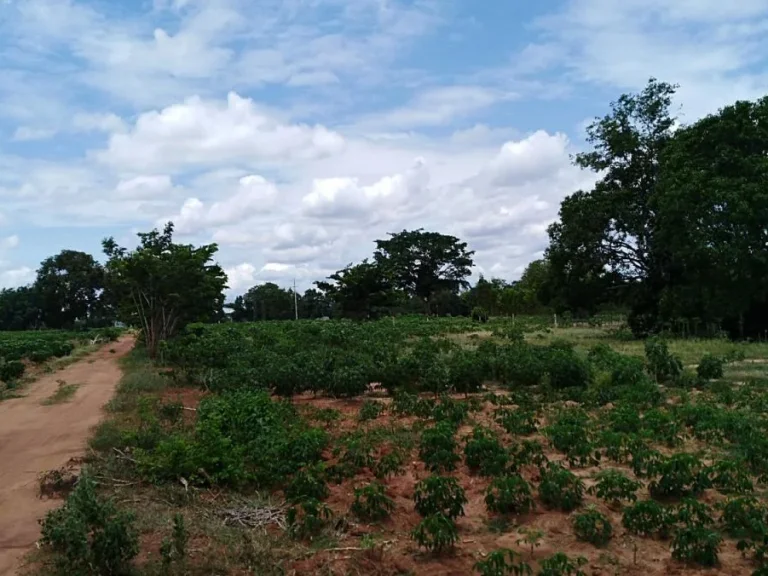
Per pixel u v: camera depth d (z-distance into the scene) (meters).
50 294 81.50
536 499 8.31
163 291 29.89
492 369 18.62
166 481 8.98
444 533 6.59
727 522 7.22
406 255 86.25
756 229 28.47
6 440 12.42
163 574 6.08
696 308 33.72
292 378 16.58
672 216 30.64
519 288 75.06
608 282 39.44
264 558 6.41
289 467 9.27
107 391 19.06
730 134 30.05
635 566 6.45
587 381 17.47
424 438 10.44
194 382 20.48
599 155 38.62
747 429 11.19
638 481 8.70
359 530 7.38
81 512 6.29
